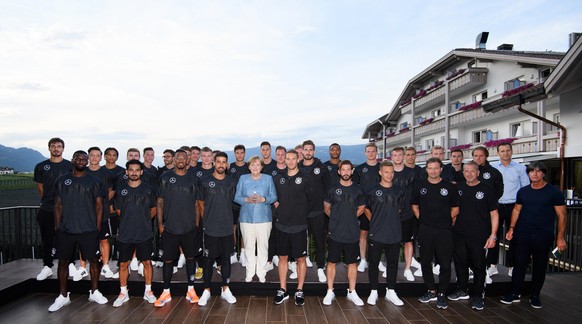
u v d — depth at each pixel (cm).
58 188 416
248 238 461
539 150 1085
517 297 449
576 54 719
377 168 535
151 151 594
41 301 441
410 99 2380
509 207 508
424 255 443
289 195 440
